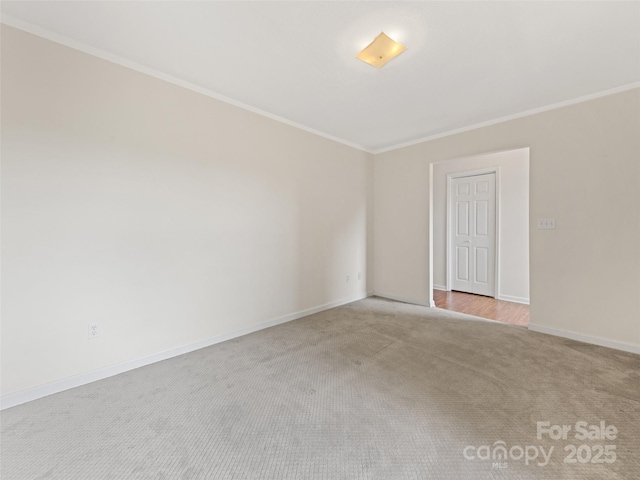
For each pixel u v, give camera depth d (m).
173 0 1.56
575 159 2.70
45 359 1.85
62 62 1.88
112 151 2.09
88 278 2.00
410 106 2.91
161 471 1.28
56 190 1.87
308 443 1.44
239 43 1.93
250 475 1.26
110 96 2.07
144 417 1.64
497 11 1.63
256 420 1.61
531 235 2.97
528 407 1.71
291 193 3.33
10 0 1.58
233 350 2.54
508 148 3.13
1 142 1.70
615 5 1.57
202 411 1.69
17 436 1.49
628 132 2.45
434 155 3.79
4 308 1.72
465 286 4.82
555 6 1.58
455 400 1.79
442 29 1.77
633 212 2.44
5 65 1.71
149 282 2.29
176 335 2.44
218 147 2.67
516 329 3.04
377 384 1.98
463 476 1.25
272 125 3.11
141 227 2.24
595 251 2.62
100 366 2.06
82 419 1.62
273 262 3.16
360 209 4.29
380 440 1.46
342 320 3.35
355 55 2.05
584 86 2.49
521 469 1.28
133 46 1.97
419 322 3.27
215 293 2.69
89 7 1.61
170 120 2.37
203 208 2.59
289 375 2.11
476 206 4.66
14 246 1.75
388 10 1.63
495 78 2.35
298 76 2.34
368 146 4.29
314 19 1.70
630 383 1.96
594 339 2.63
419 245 4.00
